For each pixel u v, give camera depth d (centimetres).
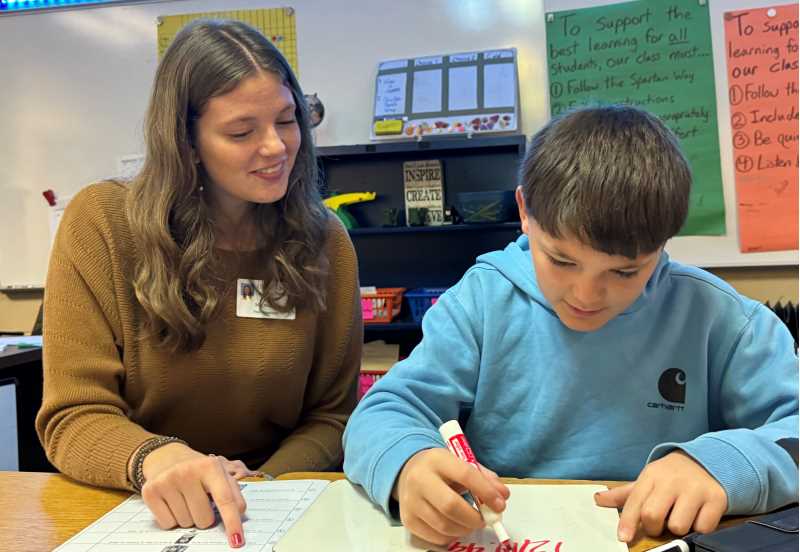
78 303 87
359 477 61
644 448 76
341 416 107
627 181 56
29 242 260
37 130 258
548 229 59
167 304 88
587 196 56
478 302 82
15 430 155
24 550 53
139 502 64
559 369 77
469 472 51
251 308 95
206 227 92
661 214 56
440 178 229
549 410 77
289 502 61
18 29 256
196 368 93
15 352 155
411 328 217
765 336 73
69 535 56
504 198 211
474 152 231
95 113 254
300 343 99
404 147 222
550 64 225
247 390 97
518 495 58
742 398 72
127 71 251
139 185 92
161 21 248
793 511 48
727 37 211
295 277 96
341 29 238
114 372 86
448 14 232
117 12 250
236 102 84
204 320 91
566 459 77
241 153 86
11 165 259
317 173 107
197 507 57
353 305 108
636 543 49
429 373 76
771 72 207
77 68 254
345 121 239
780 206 207
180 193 91
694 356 76
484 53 229
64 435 75
